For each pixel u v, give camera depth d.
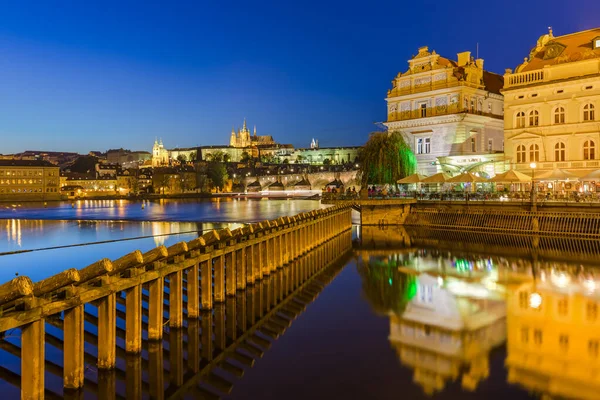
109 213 106.25
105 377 15.71
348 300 26.78
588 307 24.78
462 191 64.44
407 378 16.56
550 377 16.56
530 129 61.62
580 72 57.97
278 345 19.69
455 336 20.64
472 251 43.94
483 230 55.22
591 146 57.12
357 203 63.28
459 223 57.94
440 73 76.50
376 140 71.75
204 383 16.14
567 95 58.78
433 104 77.25
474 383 16.11
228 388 15.81
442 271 34.81
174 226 73.25
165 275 19.09
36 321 12.77
